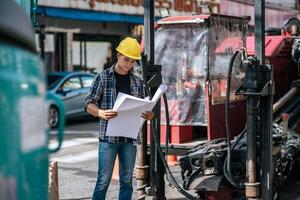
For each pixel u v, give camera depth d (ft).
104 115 16.93
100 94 17.57
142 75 19.83
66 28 67.97
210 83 25.27
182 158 20.71
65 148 37.40
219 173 19.80
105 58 74.95
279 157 20.97
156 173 21.09
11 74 5.60
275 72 27.55
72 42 69.41
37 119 6.32
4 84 5.44
